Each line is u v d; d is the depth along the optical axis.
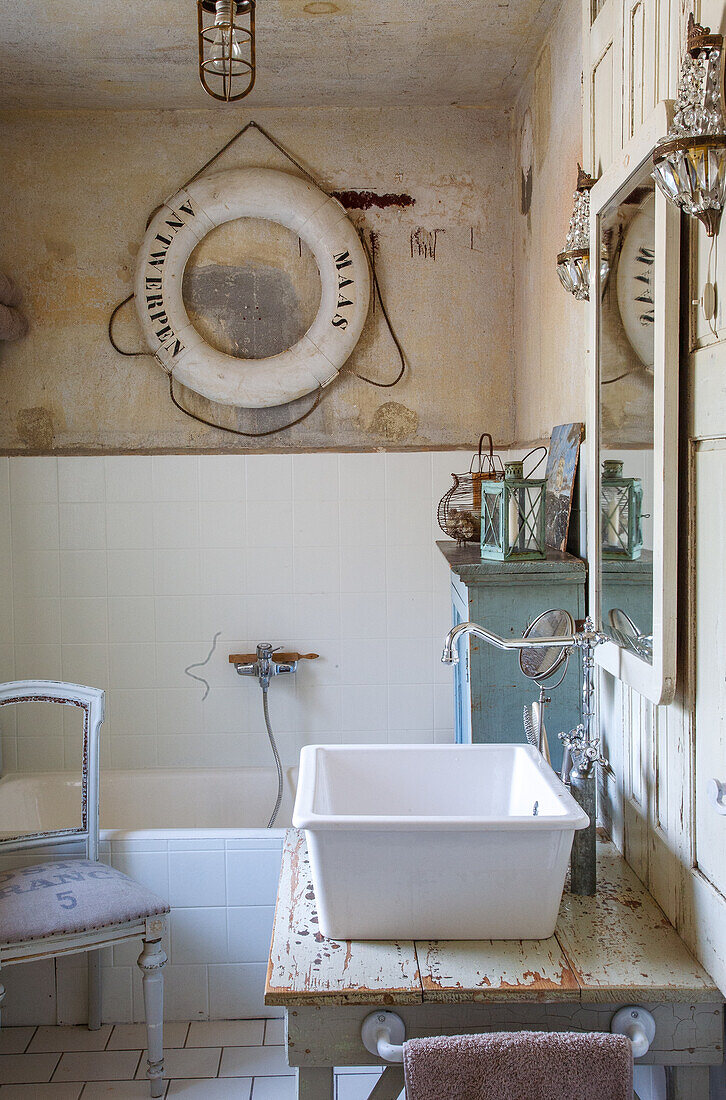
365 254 3.19
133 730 3.30
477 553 2.35
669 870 1.44
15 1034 2.42
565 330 2.45
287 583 3.29
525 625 2.07
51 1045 2.36
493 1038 1.17
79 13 2.52
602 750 1.87
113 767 3.30
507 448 3.29
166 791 3.17
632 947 1.37
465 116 3.25
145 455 3.24
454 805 1.70
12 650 3.27
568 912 1.48
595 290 1.76
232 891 2.43
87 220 3.22
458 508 2.82
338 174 3.25
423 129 3.25
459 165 3.26
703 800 1.30
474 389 3.29
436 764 1.70
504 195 3.26
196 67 2.88
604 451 1.74
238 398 3.14
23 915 2.05
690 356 1.30
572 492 2.22
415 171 3.25
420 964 1.32
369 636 3.31
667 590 1.32
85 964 2.45
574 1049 1.16
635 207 1.48
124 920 2.11
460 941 1.39
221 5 1.95
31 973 2.45
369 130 3.25
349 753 1.69
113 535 3.26
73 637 3.28
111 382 3.25
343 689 3.31
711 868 1.28
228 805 3.18
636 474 1.48
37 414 3.25
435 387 3.29
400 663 3.31
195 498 3.26
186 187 3.14
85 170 3.22
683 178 1.13
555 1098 1.15
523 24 2.62
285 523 3.28
